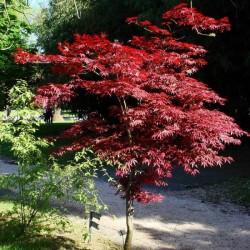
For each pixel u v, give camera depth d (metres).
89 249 5.29
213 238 6.15
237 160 14.21
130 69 4.54
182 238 6.13
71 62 4.65
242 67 13.50
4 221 6.08
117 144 4.83
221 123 4.57
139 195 5.04
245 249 5.66
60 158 13.86
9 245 4.91
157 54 5.04
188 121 4.49
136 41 5.59
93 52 5.26
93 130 5.08
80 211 7.65
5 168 13.03
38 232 5.72
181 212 7.72
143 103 5.04
